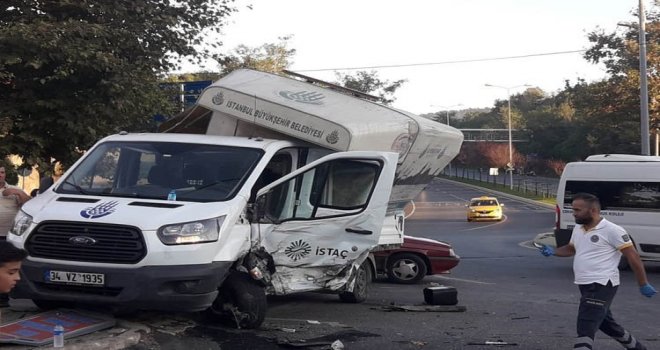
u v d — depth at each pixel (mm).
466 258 20281
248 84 9391
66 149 11891
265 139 8523
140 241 6621
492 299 11500
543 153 100938
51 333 6348
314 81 10320
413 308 9883
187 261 6695
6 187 8258
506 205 54812
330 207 8109
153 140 8148
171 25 12766
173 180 7648
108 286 6605
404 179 9945
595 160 17344
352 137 8281
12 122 10930
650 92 35062
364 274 10672
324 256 8016
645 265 18281
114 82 11156
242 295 7543
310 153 8742
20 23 10602
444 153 11008
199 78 26953
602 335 8289
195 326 7621
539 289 13148
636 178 16578
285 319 8695
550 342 7816
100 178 7805
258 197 7547
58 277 6703
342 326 8328
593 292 6449
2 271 4316
